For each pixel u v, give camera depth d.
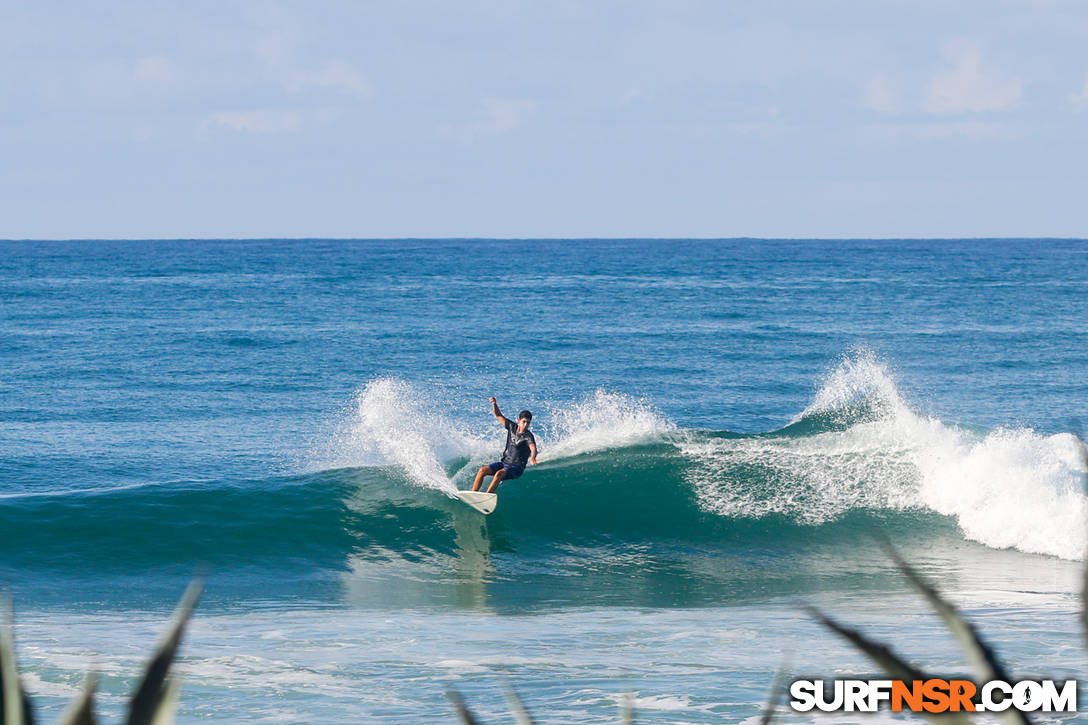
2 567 57.12
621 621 45.97
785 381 147.12
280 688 33.34
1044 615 44.88
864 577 57.88
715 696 31.38
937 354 172.88
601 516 68.56
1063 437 71.25
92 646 39.41
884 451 72.94
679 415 123.94
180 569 58.25
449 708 30.89
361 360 164.88
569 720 29.28
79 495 66.69
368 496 68.56
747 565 61.12
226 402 129.12
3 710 3.20
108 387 139.38
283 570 59.09
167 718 3.16
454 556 62.69
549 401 131.50
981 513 66.00
